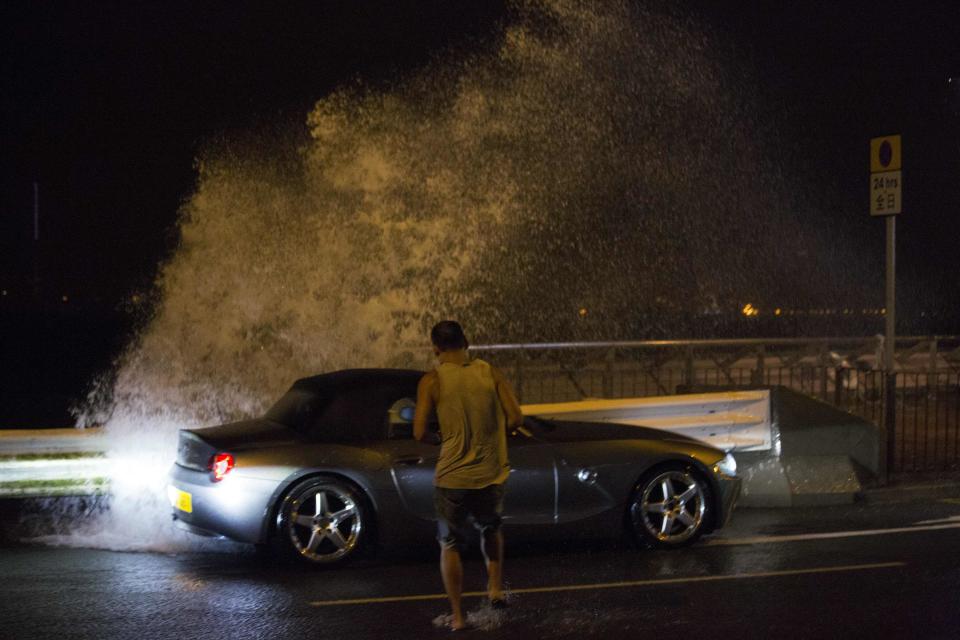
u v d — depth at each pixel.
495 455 6.07
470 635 5.84
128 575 7.30
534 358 16.06
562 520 7.78
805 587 6.86
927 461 11.84
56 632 5.90
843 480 10.22
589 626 5.99
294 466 7.45
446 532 6.04
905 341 19.06
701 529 8.15
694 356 17.00
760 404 10.18
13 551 8.03
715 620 6.10
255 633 5.88
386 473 7.54
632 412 9.74
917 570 7.34
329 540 7.58
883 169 10.94
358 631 5.92
